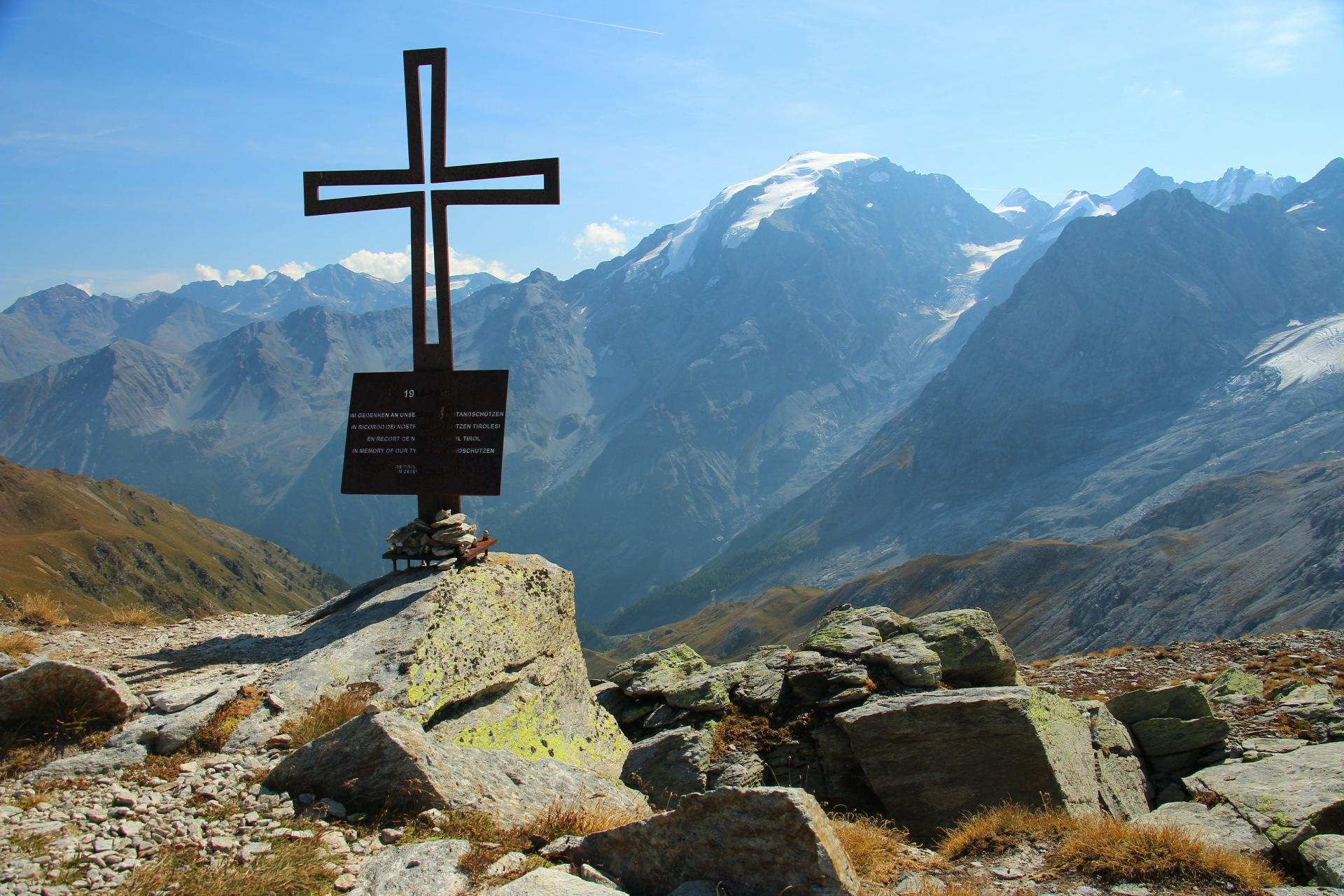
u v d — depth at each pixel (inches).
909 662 620.4
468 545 583.5
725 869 295.4
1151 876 390.3
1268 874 401.7
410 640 484.4
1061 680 1000.2
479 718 492.1
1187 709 703.7
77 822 325.4
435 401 598.5
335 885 290.7
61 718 398.0
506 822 350.3
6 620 597.9
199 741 396.8
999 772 528.1
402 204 613.3
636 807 414.0
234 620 633.0
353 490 599.2
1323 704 732.0
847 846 406.3
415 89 611.2
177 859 305.0
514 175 601.0
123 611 652.1
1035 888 387.9
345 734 368.2
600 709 633.6
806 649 688.4
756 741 614.9
